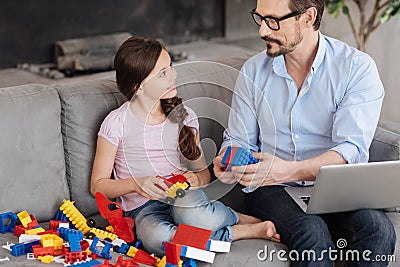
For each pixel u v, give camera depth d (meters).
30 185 2.06
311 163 2.00
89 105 2.14
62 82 3.55
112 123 2.10
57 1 3.83
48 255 1.83
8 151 2.02
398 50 3.66
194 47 4.30
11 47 3.76
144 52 2.07
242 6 4.54
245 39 4.57
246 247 1.92
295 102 2.14
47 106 2.08
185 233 1.89
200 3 4.38
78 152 2.13
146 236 1.96
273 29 2.03
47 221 2.11
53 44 3.88
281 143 2.19
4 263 1.81
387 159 2.14
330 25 3.99
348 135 2.04
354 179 1.85
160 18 4.24
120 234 2.00
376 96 2.08
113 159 2.11
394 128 2.22
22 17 3.75
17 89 2.09
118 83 2.13
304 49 2.09
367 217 1.91
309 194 2.07
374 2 3.71
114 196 2.07
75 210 2.04
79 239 1.88
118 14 4.07
